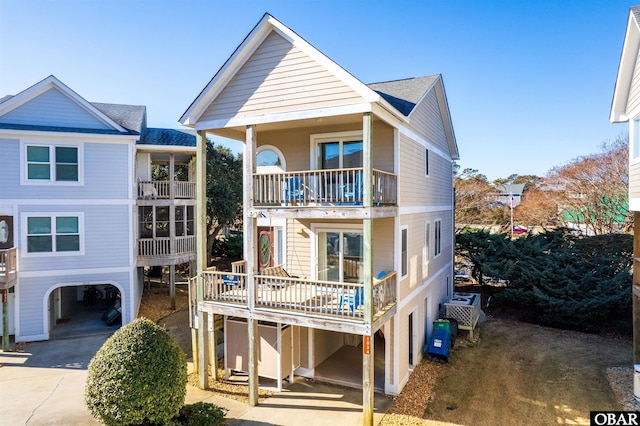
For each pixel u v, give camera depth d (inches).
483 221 1374.3
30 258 520.4
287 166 446.9
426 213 502.9
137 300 637.3
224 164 1103.6
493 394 368.5
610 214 1000.2
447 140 660.7
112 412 257.9
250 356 348.5
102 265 556.4
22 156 518.3
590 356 469.4
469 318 531.2
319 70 332.8
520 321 642.8
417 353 449.4
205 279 384.5
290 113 343.9
